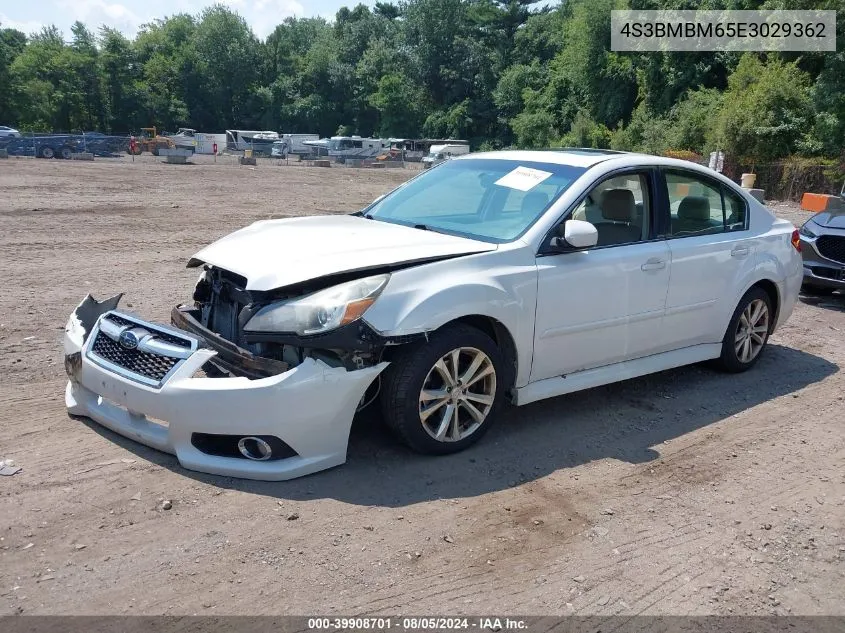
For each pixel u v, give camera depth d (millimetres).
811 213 23578
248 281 3793
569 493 3883
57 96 78875
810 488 4105
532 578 3125
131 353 3910
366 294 3672
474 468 4074
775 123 33469
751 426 4961
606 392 5453
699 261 5258
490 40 93438
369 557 3193
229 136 66125
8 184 21000
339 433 3791
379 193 24859
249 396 3559
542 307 4352
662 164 5184
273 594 2918
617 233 4871
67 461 3879
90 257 10242
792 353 6809
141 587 2912
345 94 99500
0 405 4621
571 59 61562
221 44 97438
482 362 4164
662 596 3057
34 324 6609
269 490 3670
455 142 72438
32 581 2910
